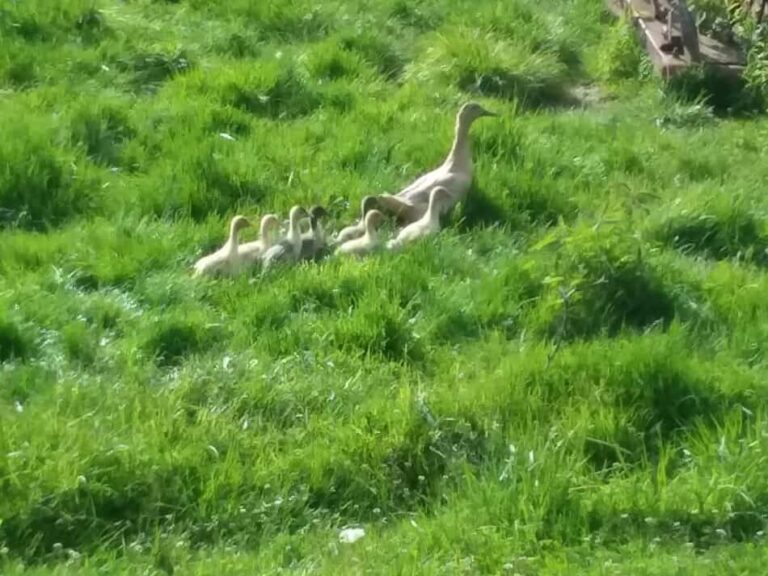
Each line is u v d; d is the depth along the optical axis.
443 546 5.90
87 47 12.23
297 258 8.62
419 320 7.91
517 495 6.14
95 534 6.05
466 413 6.83
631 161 10.63
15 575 5.70
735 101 12.40
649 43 13.07
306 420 6.89
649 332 7.63
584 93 12.82
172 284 8.26
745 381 7.12
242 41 12.78
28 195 9.38
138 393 6.96
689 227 9.22
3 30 12.18
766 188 10.26
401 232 8.97
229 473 6.38
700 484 6.18
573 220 9.60
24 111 10.59
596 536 5.96
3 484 6.11
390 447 6.59
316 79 12.09
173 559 5.93
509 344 7.63
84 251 8.70
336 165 10.23
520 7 14.04
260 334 7.78
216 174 9.74
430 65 12.52
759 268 8.98
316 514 6.29
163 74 11.97
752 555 5.79
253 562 5.87
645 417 6.80
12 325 7.52
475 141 10.38
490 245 9.05
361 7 14.16
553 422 6.73
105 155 10.16
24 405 6.91
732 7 13.48
